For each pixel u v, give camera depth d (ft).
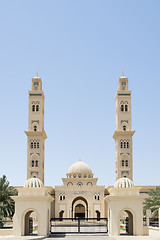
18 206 155.53
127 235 156.04
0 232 157.07
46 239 140.15
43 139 338.75
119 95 338.54
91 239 140.67
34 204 155.53
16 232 153.07
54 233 166.20
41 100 335.67
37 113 332.60
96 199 324.39
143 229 155.22
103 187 326.85
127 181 165.99
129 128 331.98
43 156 335.67
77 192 325.21
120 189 158.10
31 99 335.47
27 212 165.78
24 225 155.84
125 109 336.49
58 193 325.62
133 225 155.53
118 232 153.89
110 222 157.38
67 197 324.60
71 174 362.94
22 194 157.99
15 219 154.30
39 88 340.18
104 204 323.16
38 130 328.90
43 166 334.65
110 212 157.58
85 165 369.50
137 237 144.46
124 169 323.37
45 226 153.99
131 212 157.28
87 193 325.21
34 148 325.62
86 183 344.28
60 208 321.93
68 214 320.50
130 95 338.54
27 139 327.26
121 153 326.85
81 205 371.97
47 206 158.10
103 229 216.95
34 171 321.11
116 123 342.03
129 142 328.49
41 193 157.69
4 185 212.43
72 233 168.86
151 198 254.06
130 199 156.35
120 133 329.31
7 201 206.80
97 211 327.26
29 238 135.03
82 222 265.75
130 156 326.24
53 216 323.16
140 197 156.35
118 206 155.74
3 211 201.98
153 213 228.22
